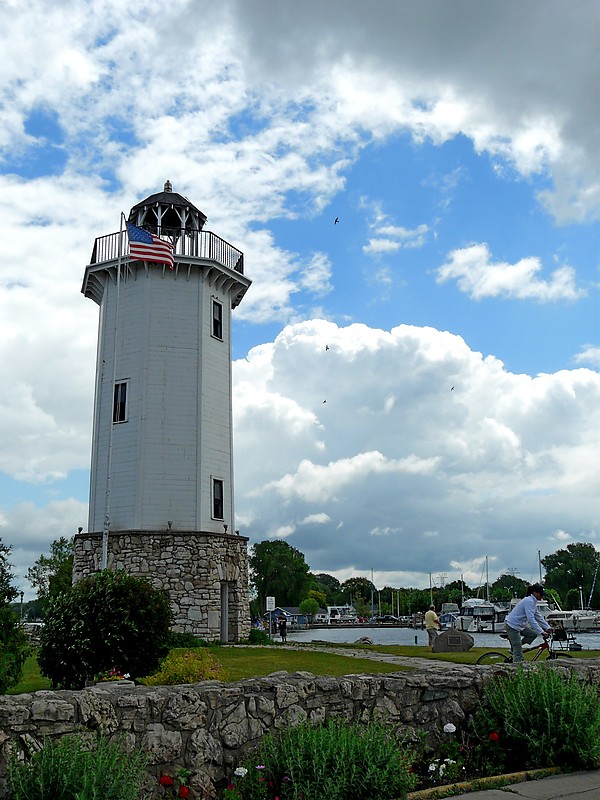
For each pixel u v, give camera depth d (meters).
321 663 23.69
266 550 129.88
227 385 37.62
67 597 16.97
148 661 16.88
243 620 35.09
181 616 32.41
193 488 34.66
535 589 15.01
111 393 35.94
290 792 7.98
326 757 8.16
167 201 37.91
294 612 123.81
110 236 37.47
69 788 6.75
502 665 11.48
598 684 11.52
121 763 7.23
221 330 37.94
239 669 21.86
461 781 9.23
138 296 36.38
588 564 142.88
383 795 8.21
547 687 10.16
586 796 8.44
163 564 32.88
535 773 9.33
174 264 36.06
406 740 9.75
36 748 7.32
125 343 36.12
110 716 7.96
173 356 35.81
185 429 35.19
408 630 89.06
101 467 35.41
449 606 117.44
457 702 10.38
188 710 8.45
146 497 33.97
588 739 9.66
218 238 37.78
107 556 33.12
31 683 18.97
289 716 9.10
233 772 8.55
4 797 6.84
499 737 10.05
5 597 13.01
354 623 112.19
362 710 9.71
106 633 16.42
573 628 51.06
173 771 8.20
